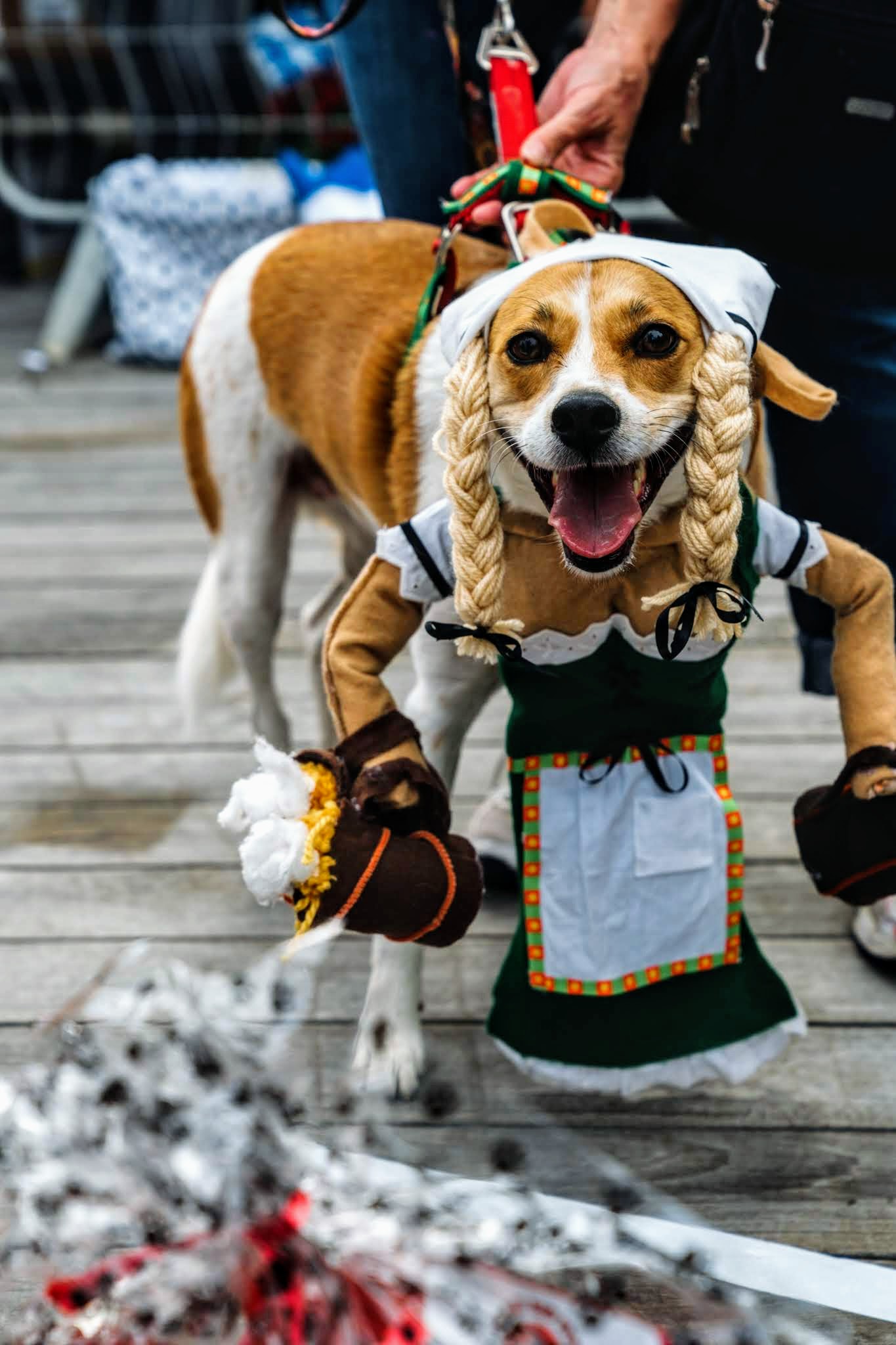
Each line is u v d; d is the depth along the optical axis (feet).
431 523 4.87
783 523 4.91
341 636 4.95
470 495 4.53
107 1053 2.82
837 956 7.14
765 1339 3.78
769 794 8.63
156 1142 2.80
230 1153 2.87
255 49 18.69
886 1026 6.63
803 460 6.75
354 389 6.33
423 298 5.95
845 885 4.96
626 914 5.16
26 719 9.74
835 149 5.84
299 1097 3.01
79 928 7.41
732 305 4.56
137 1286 3.18
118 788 8.87
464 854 4.76
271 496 7.45
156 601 11.61
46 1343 3.27
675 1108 6.09
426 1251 3.43
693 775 5.21
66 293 18.15
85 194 19.13
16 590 11.84
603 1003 5.26
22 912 7.55
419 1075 6.09
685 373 4.49
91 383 17.58
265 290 7.02
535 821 5.23
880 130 5.77
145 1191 2.85
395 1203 3.44
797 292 6.39
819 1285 4.98
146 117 18.58
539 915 5.26
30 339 19.27
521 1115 5.63
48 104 19.03
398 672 10.23
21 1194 2.81
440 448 5.08
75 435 15.72
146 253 17.72
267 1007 2.90
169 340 17.87
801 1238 5.37
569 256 4.56
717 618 4.61
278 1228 3.31
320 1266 3.38
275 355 6.98
